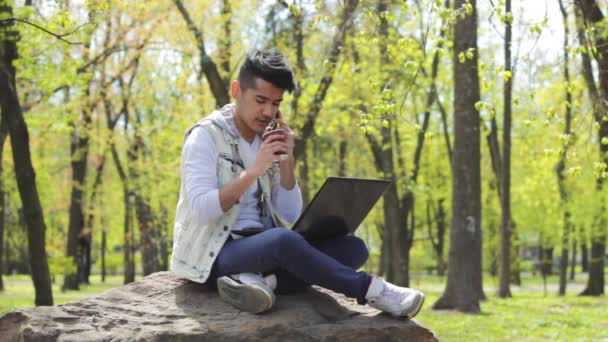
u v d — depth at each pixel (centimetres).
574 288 2989
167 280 385
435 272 4872
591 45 626
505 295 2005
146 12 1486
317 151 2578
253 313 343
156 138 2173
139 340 321
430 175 2908
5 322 338
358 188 346
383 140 1880
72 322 335
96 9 732
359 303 343
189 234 363
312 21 672
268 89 349
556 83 1405
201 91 1745
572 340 960
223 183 362
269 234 336
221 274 353
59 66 1245
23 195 904
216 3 1507
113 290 367
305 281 342
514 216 2852
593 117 655
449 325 1151
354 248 371
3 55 980
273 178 386
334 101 1605
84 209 2644
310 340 332
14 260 4372
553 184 2248
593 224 2167
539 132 1891
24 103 1441
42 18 1092
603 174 663
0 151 1171
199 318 340
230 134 367
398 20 1581
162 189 2152
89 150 2375
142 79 2094
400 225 2067
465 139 1407
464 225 1409
